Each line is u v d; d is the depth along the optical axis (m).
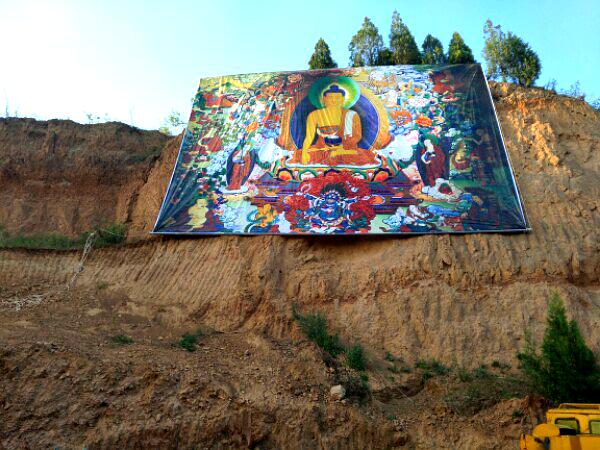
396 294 18.16
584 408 12.27
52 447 12.89
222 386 14.52
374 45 29.19
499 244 18.83
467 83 23.28
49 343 15.02
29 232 23.31
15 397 13.58
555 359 14.30
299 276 19.02
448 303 17.69
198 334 17.44
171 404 13.90
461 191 20.20
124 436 13.27
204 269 19.75
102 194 24.62
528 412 14.00
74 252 21.27
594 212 19.64
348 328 17.70
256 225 20.50
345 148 21.83
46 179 24.95
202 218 21.11
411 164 21.06
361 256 19.72
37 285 19.94
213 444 13.59
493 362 16.34
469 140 21.48
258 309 18.23
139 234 22.28
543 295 17.50
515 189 20.00
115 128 27.09
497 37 27.88
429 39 29.50
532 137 22.28
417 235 19.50
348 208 20.33
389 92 23.31
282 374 15.16
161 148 26.55
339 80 23.98
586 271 18.23
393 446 14.15
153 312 18.73
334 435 14.01
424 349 17.02
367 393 15.18
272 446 13.77
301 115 23.11
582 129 22.52
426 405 15.24
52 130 26.52
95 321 18.06
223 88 24.95
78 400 13.75
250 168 22.02
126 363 14.84
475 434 14.06
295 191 21.08
